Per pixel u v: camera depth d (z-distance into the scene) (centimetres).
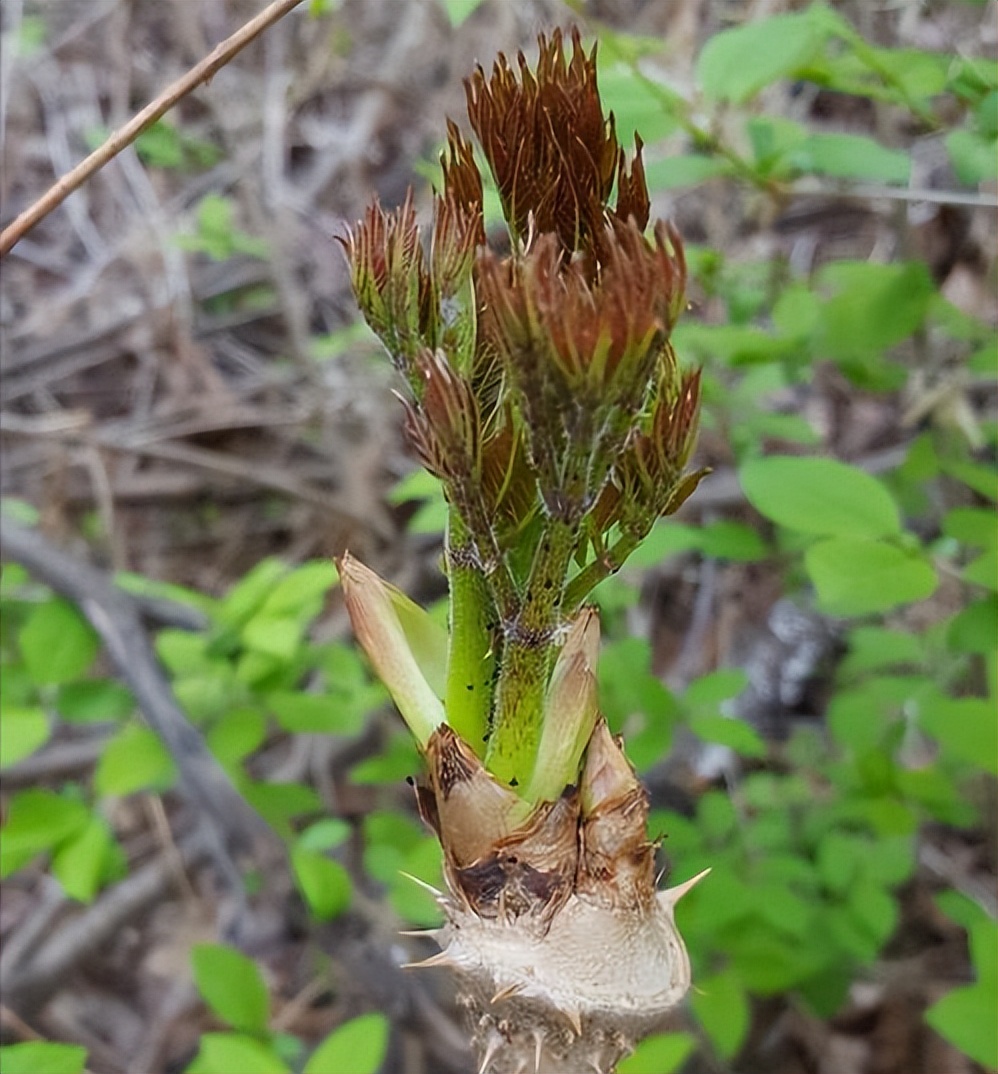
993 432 37
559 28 13
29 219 24
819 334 34
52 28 75
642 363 11
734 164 31
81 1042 46
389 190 70
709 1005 32
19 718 30
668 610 56
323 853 40
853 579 24
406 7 66
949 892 36
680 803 46
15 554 36
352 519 55
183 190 71
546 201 13
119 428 65
